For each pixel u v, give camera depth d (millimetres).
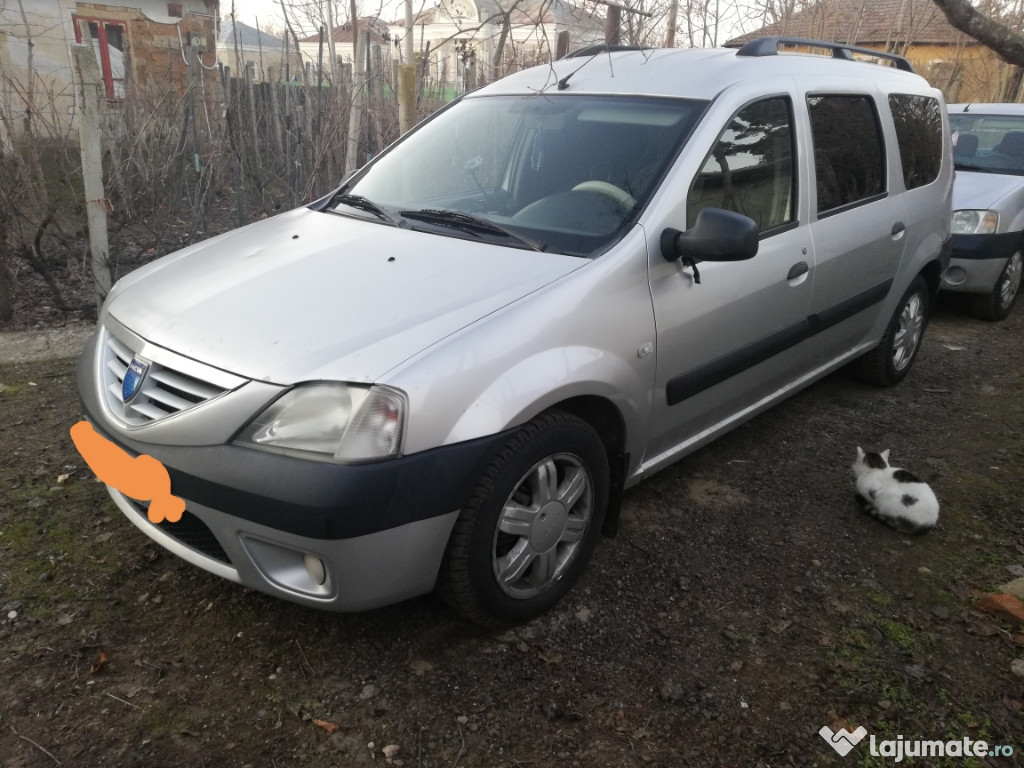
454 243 2936
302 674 2480
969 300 6691
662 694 2482
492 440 2344
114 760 2150
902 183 4496
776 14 9797
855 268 4062
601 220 2945
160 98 7238
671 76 3479
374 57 8320
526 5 5059
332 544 2172
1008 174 6832
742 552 3244
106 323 2822
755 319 3389
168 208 6887
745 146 3336
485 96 3859
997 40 4305
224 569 2393
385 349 2285
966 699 2523
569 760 2234
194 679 2439
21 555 2949
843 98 4059
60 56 11547
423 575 2357
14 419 4000
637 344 2812
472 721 2346
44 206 5941
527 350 2459
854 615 2889
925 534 3418
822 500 3691
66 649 2516
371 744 2250
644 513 3492
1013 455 4199
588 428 2713
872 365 4883
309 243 3055
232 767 2156
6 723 2240
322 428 2193
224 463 2223
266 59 14383
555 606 2850
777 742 2332
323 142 6980
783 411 4680
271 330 2412
